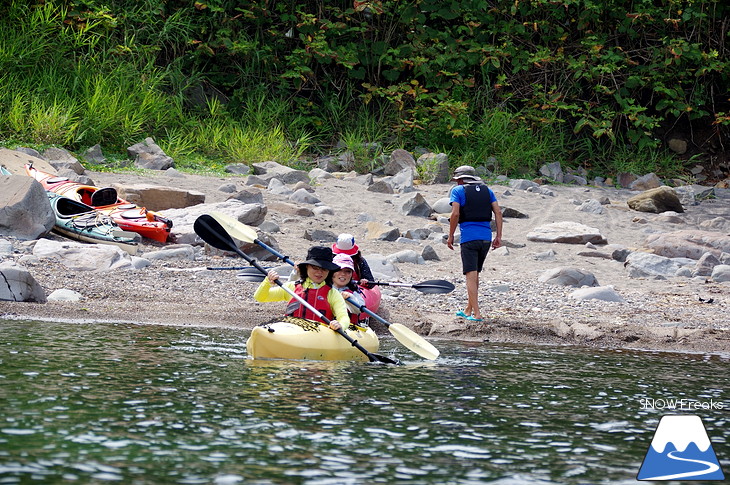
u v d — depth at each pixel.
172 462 14.53
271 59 86.12
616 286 46.62
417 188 71.00
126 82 74.81
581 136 92.50
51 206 47.66
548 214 65.38
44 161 57.28
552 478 14.55
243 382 21.25
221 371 22.53
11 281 32.25
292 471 14.32
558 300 40.78
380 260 44.31
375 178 72.00
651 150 91.06
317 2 88.62
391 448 15.95
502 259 52.09
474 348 29.64
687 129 95.69
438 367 25.33
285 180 67.44
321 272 27.47
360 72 87.19
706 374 25.44
